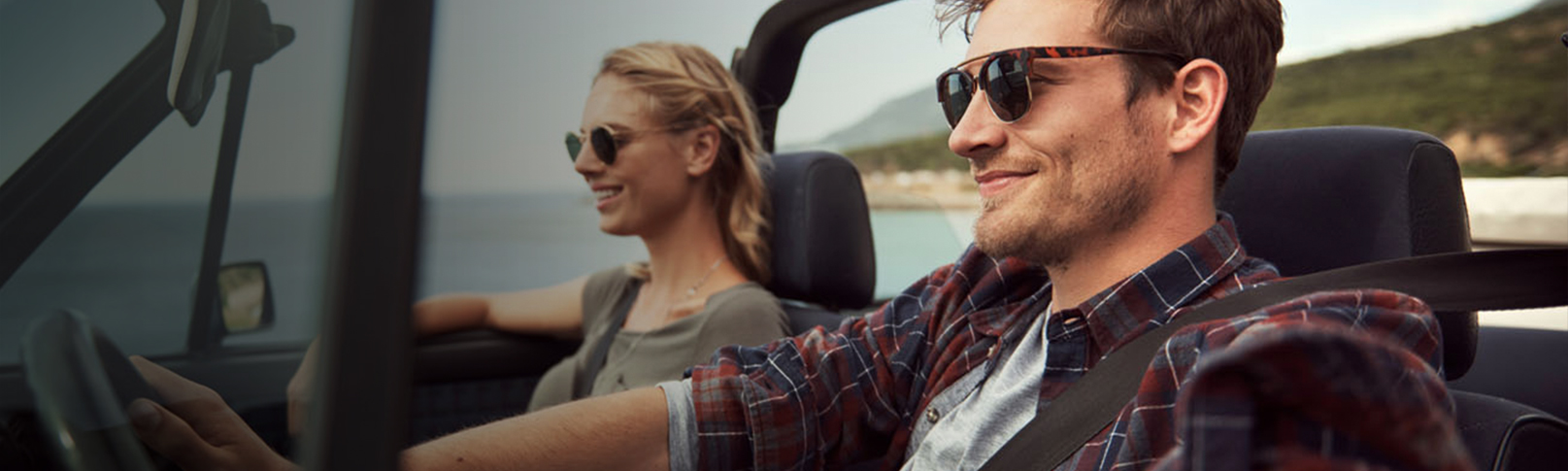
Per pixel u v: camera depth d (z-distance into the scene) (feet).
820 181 6.16
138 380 2.43
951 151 3.69
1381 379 1.32
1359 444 1.33
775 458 3.95
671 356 5.87
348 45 1.78
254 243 2.21
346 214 1.70
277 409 2.37
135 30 2.72
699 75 6.11
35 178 2.60
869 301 6.35
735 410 3.99
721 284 6.10
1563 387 4.49
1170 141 3.43
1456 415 3.13
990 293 4.09
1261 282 3.37
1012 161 3.49
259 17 2.26
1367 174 3.83
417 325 1.73
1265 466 1.35
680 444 3.93
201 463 2.46
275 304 2.11
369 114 1.73
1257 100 3.65
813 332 4.37
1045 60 3.41
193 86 2.44
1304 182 3.98
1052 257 3.54
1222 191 3.92
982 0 3.72
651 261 6.33
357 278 1.69
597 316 6.54
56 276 2.52
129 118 2.58
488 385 6.74
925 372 4.17
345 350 1.67
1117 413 3.20
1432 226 3.73
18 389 2.45
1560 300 3.01
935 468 3.80
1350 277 3.25
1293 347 1.30
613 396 3.98
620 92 5.97
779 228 6.30
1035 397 3.60
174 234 2.45
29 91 2.68
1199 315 3.22
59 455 2.35
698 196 6.17
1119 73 3.38
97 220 2.54
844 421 4.15
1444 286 3.14
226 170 2.33
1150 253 3.47
